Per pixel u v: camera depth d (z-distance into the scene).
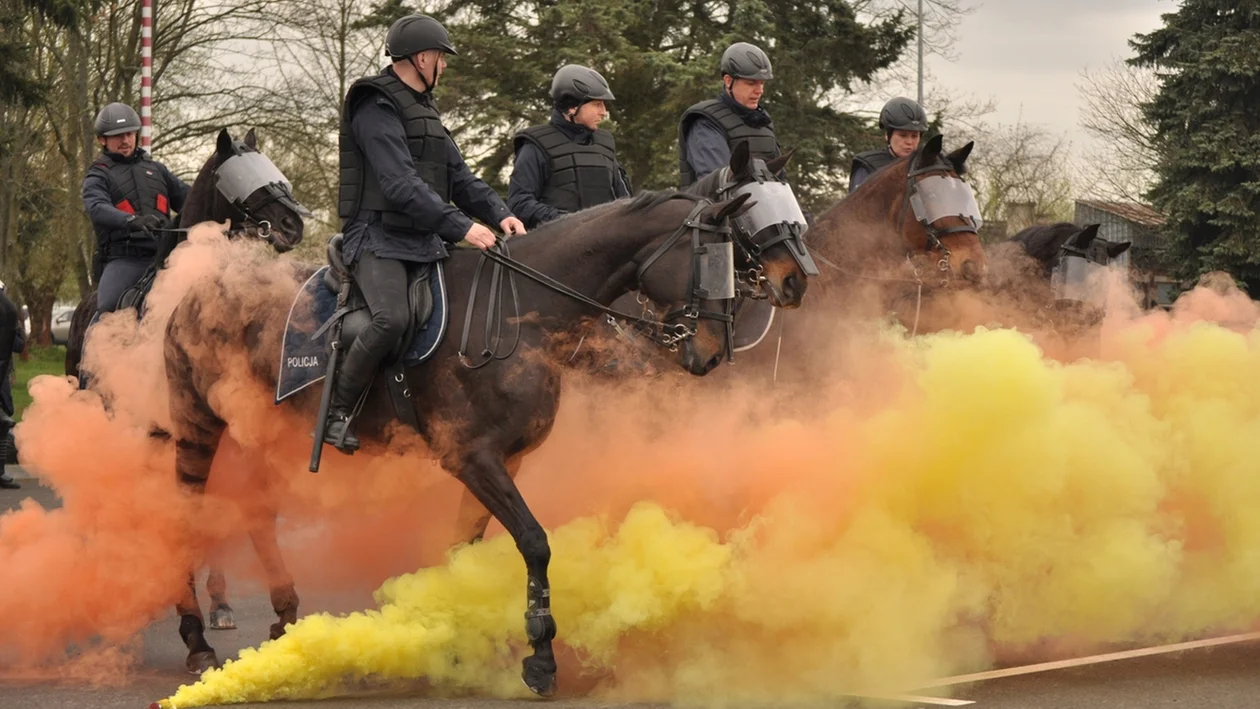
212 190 7.60
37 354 37.16
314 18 27.19
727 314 5.73
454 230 5.85
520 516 5.73
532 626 5.66
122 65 26.33
